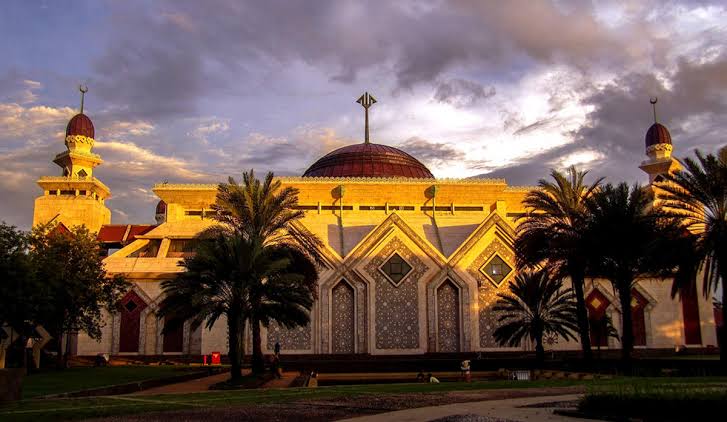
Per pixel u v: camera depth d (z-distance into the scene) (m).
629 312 38.34
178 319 36.53
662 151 81.38
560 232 42.06
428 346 58.53
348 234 65.69
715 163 35.81
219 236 37.84
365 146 84.69
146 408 17.30
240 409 17.19
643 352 62.31
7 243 38.06
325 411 16.66
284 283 37.19
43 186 73.62
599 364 40.06
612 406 14.91
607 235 38.12
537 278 46.75
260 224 42.44
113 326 59.38
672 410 14.05
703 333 64.19
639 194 39.16
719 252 35.56
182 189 70.50
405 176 80.00
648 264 38.22
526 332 47.84
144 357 57.59
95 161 76.69
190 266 35.41
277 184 44.78
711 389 15.73
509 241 60.81
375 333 58.12
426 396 20.56
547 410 16.52
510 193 73.56
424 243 60.41
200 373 39.75
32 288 38.69
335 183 71.50
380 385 27.05
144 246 66.75
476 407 17.34
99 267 51.03
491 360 49.28
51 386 28.02
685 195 37.34
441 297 60.00
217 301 35.38
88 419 15.41
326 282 58.84
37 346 43.66
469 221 70.00
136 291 60.19
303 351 57.28
